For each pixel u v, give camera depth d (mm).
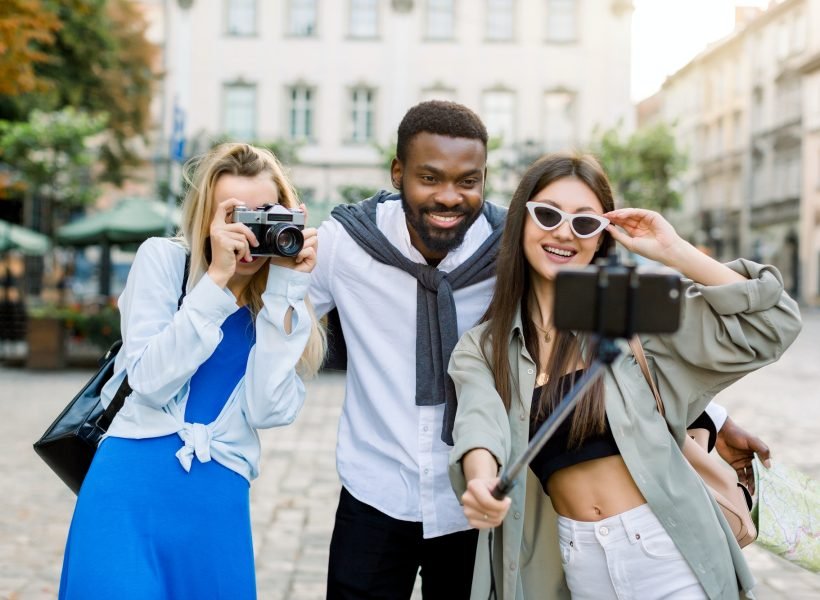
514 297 2252
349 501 2670
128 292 2346
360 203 2766
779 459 7316
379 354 2625
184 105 31016
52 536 5180
